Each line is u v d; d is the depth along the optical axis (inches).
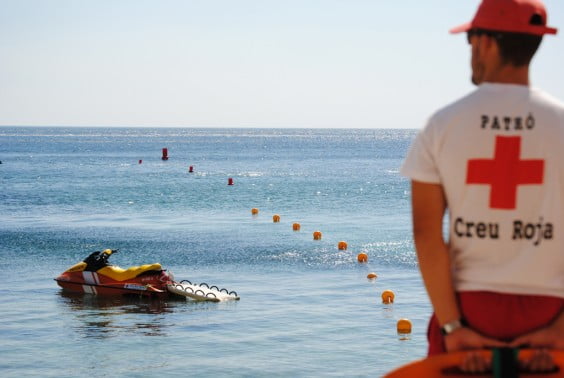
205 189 2043.6
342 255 940.6
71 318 610.9
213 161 3811.5
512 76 108.6
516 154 104.0
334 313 613.6
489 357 99.9
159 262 899.4
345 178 2517.2
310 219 1357.0
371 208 1549.0
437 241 106.8
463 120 105.7
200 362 474.0
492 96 106.3
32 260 911.0
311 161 3878.0
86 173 2765.7
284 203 1664.6
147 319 605.9
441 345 112.3
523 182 103.8
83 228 1224.2
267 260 905.5
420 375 100.1
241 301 670.5
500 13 107.2
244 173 2797.7
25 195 1862.7
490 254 105.3
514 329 105.1
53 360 482.3
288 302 662.5
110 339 538.9
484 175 104.3
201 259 917.2
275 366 461.7
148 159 3981.3
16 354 497.0
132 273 716.0
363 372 448.1
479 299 105.5
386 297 657.6
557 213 104.3
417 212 108.4
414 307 635.5
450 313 105.4
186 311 637.3
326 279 778.8
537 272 104.2
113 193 1919.3
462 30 113.0
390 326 567.5
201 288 713.0
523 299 104.7
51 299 690.8
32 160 3818.9
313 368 456.8
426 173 107.5
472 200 105.0
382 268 845.2
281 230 1199.6
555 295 105.2
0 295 706.8
